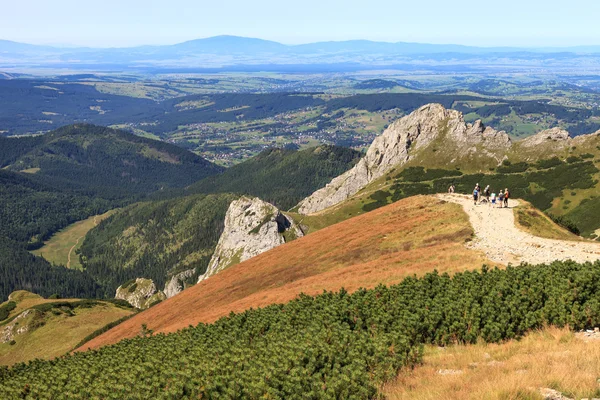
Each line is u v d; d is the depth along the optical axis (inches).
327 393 697.6
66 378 1336.1
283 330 1204.5
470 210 2409.0
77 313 5260.8
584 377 577.0
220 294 2778.1
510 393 552.7
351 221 3223.4
